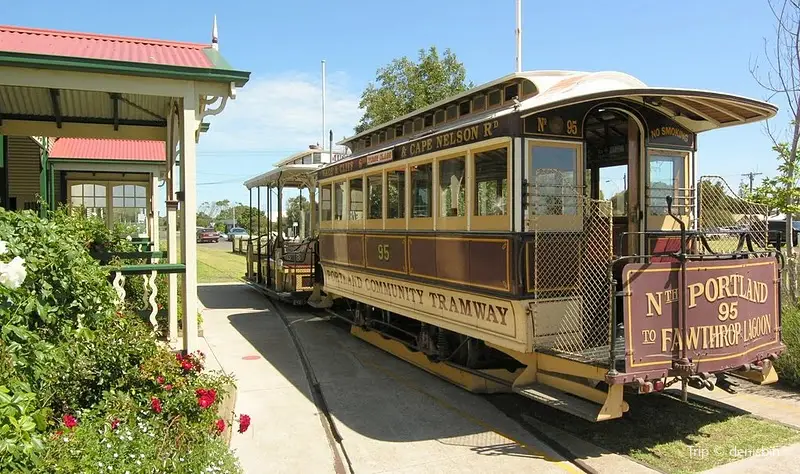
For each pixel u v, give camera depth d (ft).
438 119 27.22
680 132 22.82
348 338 36.09
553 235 19.67
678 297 17.31
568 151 20.45
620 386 16.99
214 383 17.24
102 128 31.37
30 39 24.09
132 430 13.56
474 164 21.88
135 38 26.73
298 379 26.73
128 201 55.72
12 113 29.76
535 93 21.26
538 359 19.93
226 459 14.20
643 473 16.26
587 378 17.99
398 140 30.86
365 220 32.40
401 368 28.81
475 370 24.22
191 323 22.74
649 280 16.81
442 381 26.35
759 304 19.54
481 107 24.34
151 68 20.89
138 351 16.51
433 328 27.27
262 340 35.42
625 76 21.97
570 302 19.83
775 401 22.17
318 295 45.06
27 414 10.77
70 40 25.30
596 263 19.88
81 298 15.94
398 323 32.17
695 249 22.45
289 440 19.35
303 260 45.93
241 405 22.95
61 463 11.09
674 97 19.33
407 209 27.27
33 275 14.61
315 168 45.16
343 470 17.08
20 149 39.01
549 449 18.34
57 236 16.61
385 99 68.80
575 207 20.35
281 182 47.67
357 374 27.66
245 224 196.13
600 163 24.86
